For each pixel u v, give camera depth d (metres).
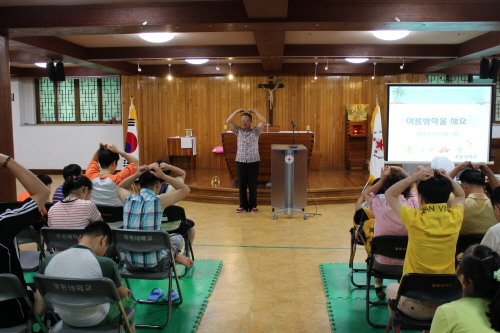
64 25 5.09
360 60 8.59
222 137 8.14
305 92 10.53
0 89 5.15
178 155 10.67
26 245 5.15
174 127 10.83
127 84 10.27
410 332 3.02
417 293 2.34
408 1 4.86
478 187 3.01
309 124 10.59
